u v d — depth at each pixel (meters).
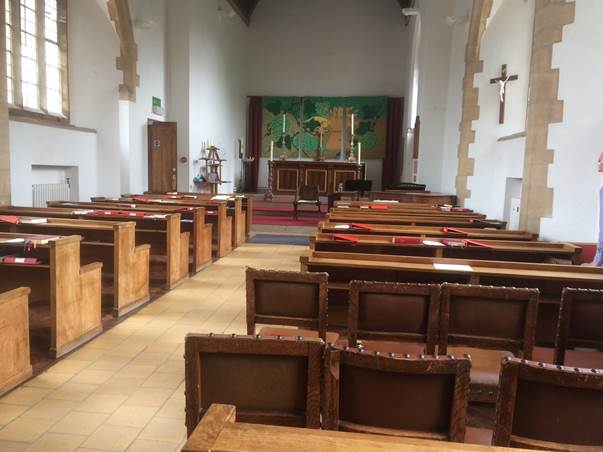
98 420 2.91
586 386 1.45
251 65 18.42
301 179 15.73
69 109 9.62
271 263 7.53
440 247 4.44
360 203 8.88
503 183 8.48
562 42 5.54
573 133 5.59
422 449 1.09
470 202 9.50
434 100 11.37
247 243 9.34
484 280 3.60
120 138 10.05
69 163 8.98
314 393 1.66
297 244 9.29
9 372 3.22
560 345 2.64
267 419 1.70
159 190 11.38
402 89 18.00
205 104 13.55
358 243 4.41
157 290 5.79
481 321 2.60
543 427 1.53
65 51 9.44
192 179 12.62
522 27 8.65
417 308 2.64
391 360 1.54
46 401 3.11
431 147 11.48
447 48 11.17
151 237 6.06
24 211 6.13
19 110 8.20
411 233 5.12
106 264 5.07
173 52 12.14
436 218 6.56
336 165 15.46
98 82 9.77
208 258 7.30
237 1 16.39
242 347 1.65
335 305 3.72
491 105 9.17
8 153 6.84
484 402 2.48
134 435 2.76
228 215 8.86
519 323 2.57
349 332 2.69
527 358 2.56
